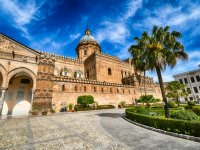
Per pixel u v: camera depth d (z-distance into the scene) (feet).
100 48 203.31
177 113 32.01
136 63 56.49
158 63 47.09
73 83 110.52
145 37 53.26
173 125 27.96
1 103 66.90
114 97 136.67
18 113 83.92
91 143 23.40
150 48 50.03
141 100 88.79
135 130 32.65
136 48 57.93
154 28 53.36
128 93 151.64
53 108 92.02
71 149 20.66
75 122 45.52
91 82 123.44
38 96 80.69
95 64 155.33
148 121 35.37
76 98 107.76
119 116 61.16
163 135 27.45
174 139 24.52
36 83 82.23
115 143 23.17
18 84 88.74
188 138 23.95
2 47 75.46
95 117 58.29
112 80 164.35
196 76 161.89
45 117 61.57
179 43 49.42
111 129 34.35
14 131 33.17
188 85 166.91
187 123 25.43
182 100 165.99
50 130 33.88
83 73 174.50
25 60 81.51
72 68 167.53
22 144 23.30
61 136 28.17
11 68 75.25
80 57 186.29
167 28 51.83
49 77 88.53
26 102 88.99
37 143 23.79
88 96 102.42
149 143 22.76
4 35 77.61
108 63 167.63
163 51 50.08
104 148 20.81
